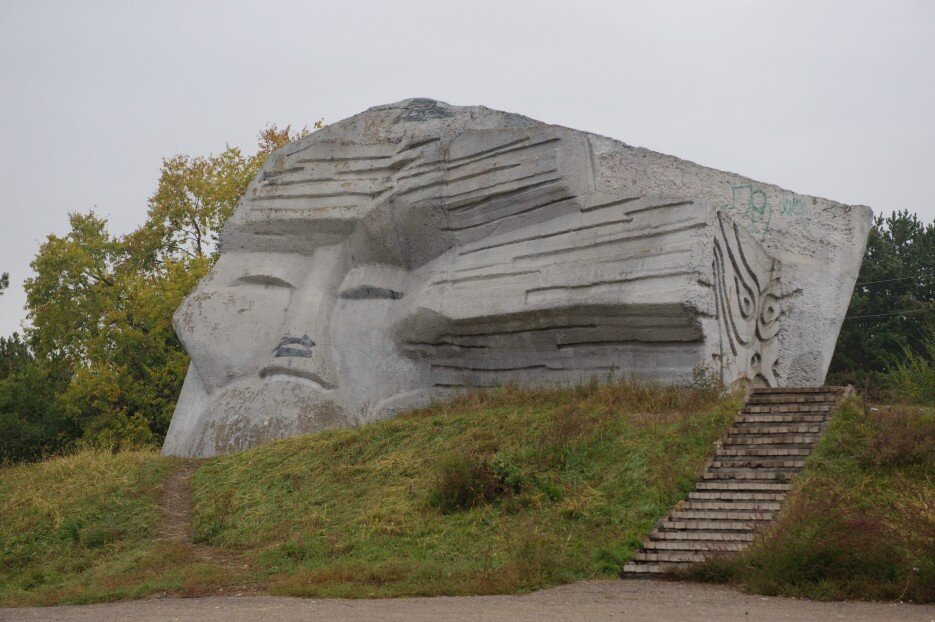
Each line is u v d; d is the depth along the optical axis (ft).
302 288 71.00
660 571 37.70
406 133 69.56
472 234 64.03
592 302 55.62
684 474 43.68
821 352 62.44
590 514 42.73
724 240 55.88
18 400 116.47
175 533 52.16
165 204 119.65
